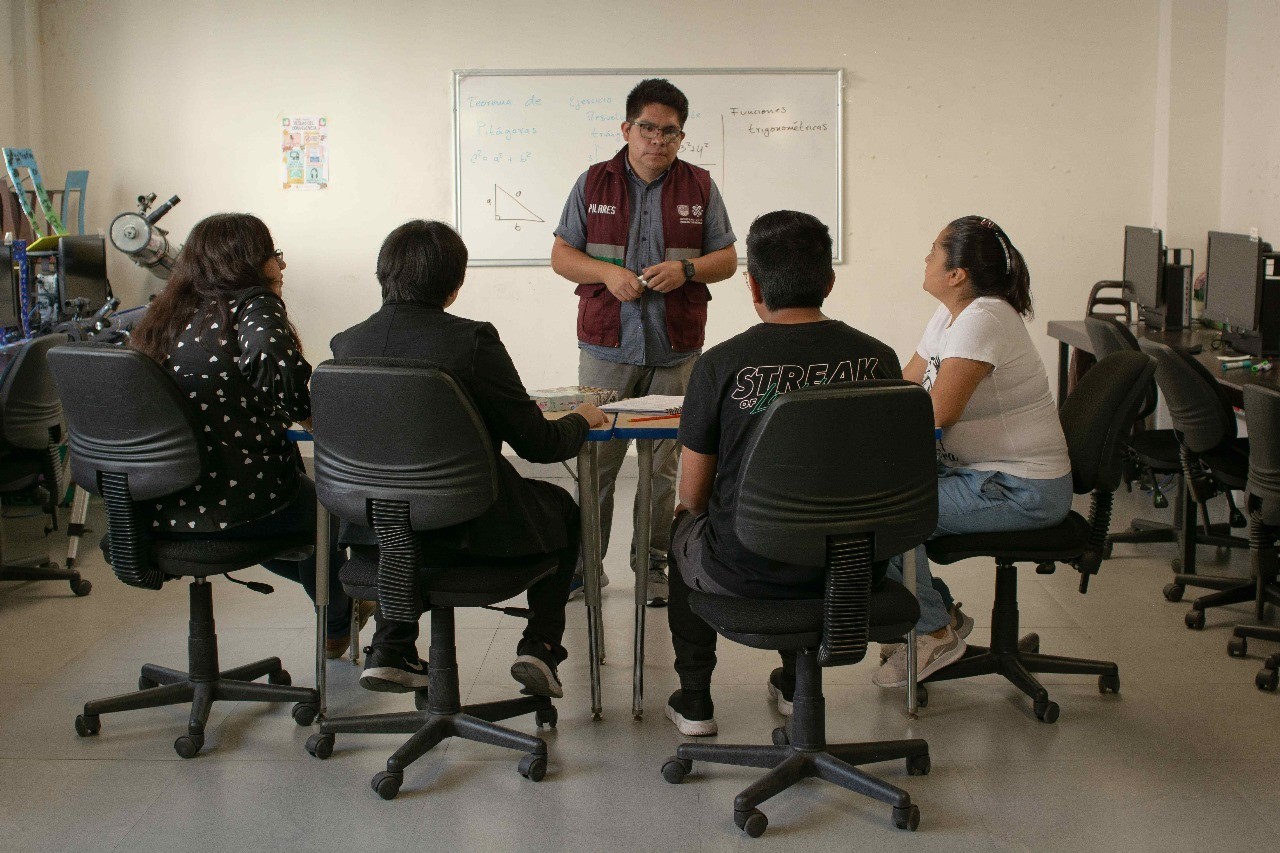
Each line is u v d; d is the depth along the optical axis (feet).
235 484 8.29
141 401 7.79
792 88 18.29
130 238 16.90
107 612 11.69
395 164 18.56
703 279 11.36
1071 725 8.85
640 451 8.81
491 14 18.20
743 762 7.82
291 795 7.82
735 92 18.30
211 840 7.22
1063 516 8.81
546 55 18.29
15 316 15.07
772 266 7.14
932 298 18.89
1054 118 18.49
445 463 7.22
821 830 7.31
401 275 7.75
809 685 7.62
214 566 8.29
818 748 7.67
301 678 9.92
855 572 6.81
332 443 7.38
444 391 7.03
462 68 18.30
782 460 6.54
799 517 6.63
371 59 18.31
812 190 18.54
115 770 8.18
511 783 7.98
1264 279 13.69
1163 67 18.17
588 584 9.01
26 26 17.88
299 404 8.11
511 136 18.42
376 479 7.31
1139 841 7.11
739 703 9.32
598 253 11.45
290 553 8.81
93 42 18.24
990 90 18.42
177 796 7.80
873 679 9.66
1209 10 17.84
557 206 18.58
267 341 7.97
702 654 8.59
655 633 11.04
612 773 8.13
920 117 18.45
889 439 6.59
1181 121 18.10
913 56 18.31
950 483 8.90
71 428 8.15
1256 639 10.32
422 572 7.73
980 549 8.82
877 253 18.76
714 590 7.34
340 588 9.81
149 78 18.35
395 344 7.63
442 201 18.66
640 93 11.07
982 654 9.51
